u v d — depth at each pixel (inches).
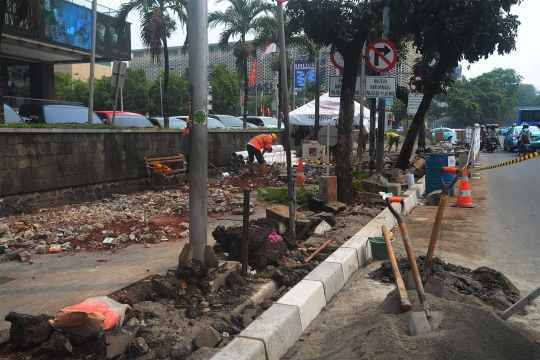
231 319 171.2
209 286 193.5
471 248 287.7
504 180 668.7
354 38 383.6
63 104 557.0
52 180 399.9
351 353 139.1
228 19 975.0
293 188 282.8
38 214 363.3
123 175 486.0
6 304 189.5
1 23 449.1
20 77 888.3
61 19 767.1
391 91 501.7
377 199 410.6
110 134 466.0
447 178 502.6
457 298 167.2
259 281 211.6
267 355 141.6
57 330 151.7
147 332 153.2
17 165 366.6
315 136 946.1
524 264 253.4
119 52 912.9
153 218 358.9
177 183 564.7
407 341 133.6
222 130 684.1
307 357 148.4
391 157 987.9
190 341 151.2
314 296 183.2
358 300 197.5
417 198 474.6
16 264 245.4
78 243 284.4
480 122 3644.2
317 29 382.3
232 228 245.3
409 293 160.7
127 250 272.4
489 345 135.0
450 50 590.2
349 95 389.1
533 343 144.9
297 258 249.6
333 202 378.6
